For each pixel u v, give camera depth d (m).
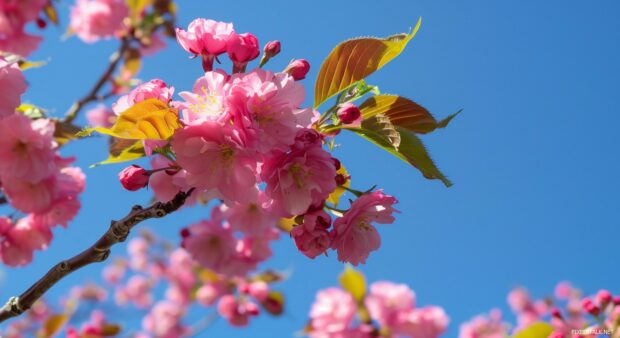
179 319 1.69
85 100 1.09
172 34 1.35
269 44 0.63
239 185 0.57
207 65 0.61
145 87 0.58
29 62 0.83
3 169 0.71
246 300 1.36
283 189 0.58
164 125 0.57
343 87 0.63
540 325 0.81
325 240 0.59
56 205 0.82
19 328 1.61
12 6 1.08
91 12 1.33
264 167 0.58
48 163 0.72
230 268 1.29
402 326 1.15
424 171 0.61
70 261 0.59
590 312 0.90
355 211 0.60
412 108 0.63
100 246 0.58
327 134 0.62
